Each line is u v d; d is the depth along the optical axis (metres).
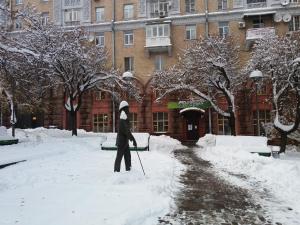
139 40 36.81
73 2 38.75
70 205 6.68
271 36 23.56
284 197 8.16
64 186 8.38
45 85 26.59
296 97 21.30
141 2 37.28
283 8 34.12
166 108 35.12
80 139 21.20
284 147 21.05
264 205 7.43
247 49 34.00
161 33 35.78
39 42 22.39
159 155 15.39
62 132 29.34
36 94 27.12
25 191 7.91
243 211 6.95
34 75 23.88
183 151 20.41
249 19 34.88
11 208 6.47
